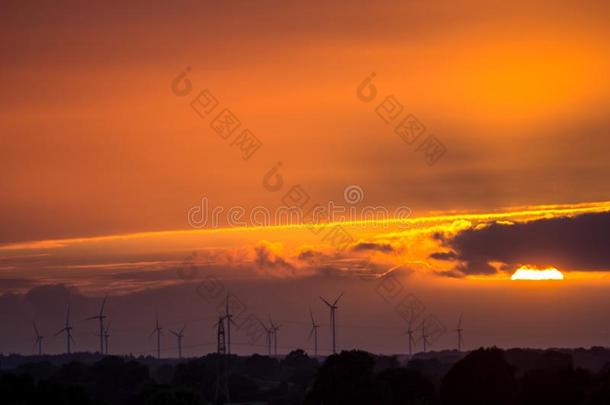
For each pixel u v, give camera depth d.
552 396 195.50
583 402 188.00
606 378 194.75
